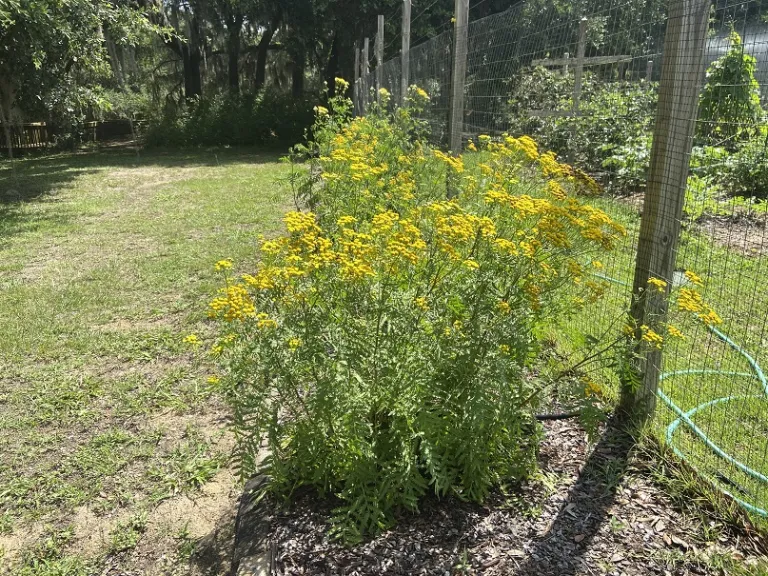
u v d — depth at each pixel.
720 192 4.50
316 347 2.08
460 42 4.94
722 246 4.45
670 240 2.59
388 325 2.11
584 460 2.64
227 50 25.44
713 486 2.39
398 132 4.75
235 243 6.95
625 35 3.59
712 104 3.44
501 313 2.17
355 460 2.26
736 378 3.22
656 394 2.78
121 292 5.38
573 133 4.65
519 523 2.27
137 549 2.47
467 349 2.18
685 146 2.49
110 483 2.87
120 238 7.41
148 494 2.79
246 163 15.97
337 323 2.19
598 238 2.33
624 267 3.96
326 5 19.59
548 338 3.59
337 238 2.53
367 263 2.15
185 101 23.05
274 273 2.13
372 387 2.16
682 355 3.44
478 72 5.23
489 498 2.40
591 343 2.53
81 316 4.84
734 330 3.69
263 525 2.31
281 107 21.64
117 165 15.90
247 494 2.52
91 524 2.62
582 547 2.15
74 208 9.52
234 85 24.53
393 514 2.32
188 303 5.07
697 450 2.66
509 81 4.65
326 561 2.11
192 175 13.50
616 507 2.35
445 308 2.32
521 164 3.16
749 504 2.30
